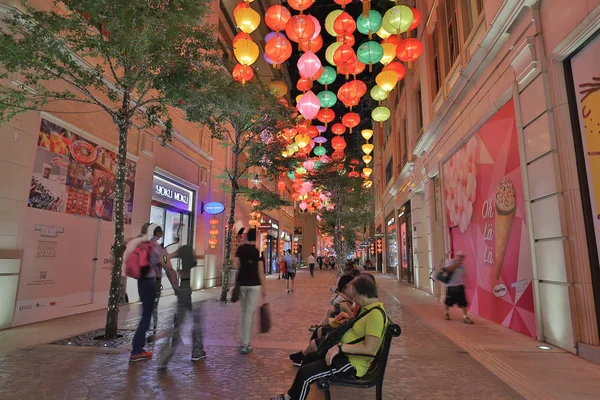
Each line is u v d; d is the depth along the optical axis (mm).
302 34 6559
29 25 5750
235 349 5617
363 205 25656
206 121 8617
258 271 5715
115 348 5461
